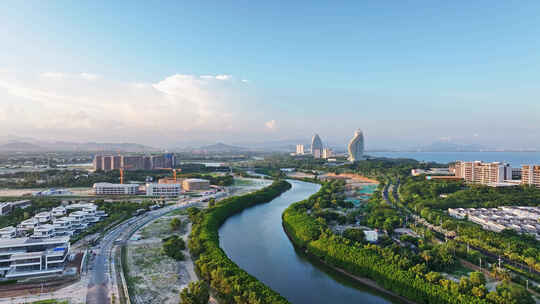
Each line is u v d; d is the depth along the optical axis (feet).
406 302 434.71
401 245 618.44
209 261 493.77
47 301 397.60
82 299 406.62
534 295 426.51
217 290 431.02
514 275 483.10
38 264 474.08
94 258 555.69
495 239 609.83
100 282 458.09
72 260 532.32
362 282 495.82
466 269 514.27
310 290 474.90
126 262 540.52
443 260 514.27
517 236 641.81
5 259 476.13
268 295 386.93
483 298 397.19
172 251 575.79
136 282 464.65
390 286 460.55
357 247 565.53
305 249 643.04
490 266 522.47
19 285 438.40
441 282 433.48
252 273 534.78
